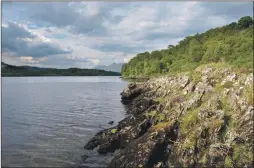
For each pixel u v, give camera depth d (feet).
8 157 69.00
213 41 277.44
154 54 596.29
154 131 69.87
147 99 142.10
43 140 84.84
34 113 132.36
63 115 128.88
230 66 122.42
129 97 196.75
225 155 59.52
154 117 89.15
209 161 58.85
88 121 115.14
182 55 431.84
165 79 184.96
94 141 79.97
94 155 72.08
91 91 280.10
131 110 140.87
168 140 68.08
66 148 77.20
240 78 95.86
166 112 94.02
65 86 360.48
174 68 343.05
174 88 146.20
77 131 96.73
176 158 62.39
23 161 66.59
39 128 100.42
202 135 65.87
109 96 226.99
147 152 62.69
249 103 73.15
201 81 114.11
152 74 469.16
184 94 111.24
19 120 114.01
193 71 149.69
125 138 79.71
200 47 300.20
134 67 614.75
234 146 62.03
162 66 451.53
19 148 76.33
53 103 173.17
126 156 64.03
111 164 64.18
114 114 134.10
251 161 58.65
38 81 485.56
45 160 67.62
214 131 65.87
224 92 86.58
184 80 141.49
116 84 411.34
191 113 81.71
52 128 100.83
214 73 119.55
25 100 184.85
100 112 140.05
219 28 367.86
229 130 66.54
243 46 163.84
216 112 72.13
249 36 196.75
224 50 179.63
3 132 92.84
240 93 80.69
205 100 89.25
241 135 64.13
